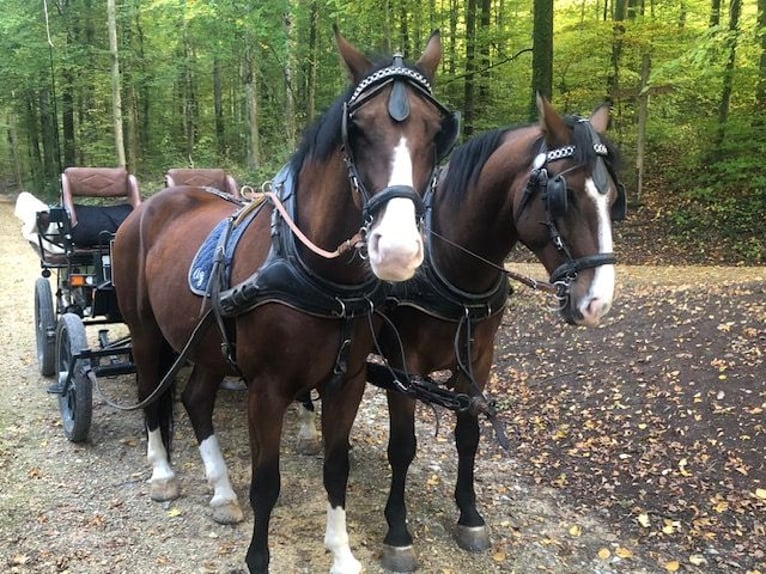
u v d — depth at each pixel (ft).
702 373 19.24
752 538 13.19
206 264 11.05
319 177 9.09
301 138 9.84
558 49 51.75
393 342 11.78
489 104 53.88
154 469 13.94
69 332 15.79
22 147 121.19
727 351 20.03
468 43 51.42
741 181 46.26
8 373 20.90
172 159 74.74
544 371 22.18
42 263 20.48
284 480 14.82
